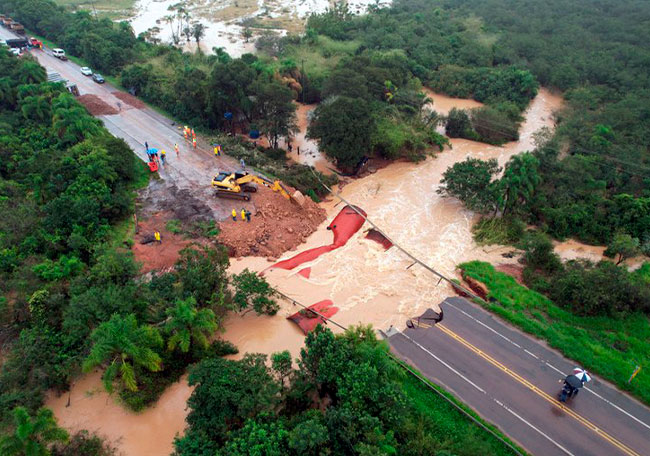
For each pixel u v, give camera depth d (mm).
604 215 41719
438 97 77062
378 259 38312
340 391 22219
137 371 25922
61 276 30422
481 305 33000
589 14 95875
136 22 110375
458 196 44844
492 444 23312
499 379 27203
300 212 42875
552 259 36469
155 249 36594
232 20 114188
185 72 60812
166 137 54594
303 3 131000
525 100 70750
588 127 54344
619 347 29625
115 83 70188
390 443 20766
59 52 76938
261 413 21312
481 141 61156
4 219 35281
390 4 123938
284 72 70812
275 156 53438
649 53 73625
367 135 49281
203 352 27594
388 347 27828
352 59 66625
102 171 40531
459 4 114000
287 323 31484
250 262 37375
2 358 26891
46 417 20750
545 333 30344
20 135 49219
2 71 56781
